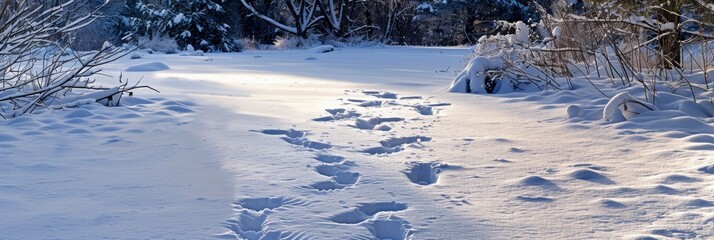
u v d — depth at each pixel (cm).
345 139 613
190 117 701
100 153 527
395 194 427
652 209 392
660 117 716
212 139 584
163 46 2522
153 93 907
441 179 468
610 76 998
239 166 488
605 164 515
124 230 347
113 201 398
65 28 773
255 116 722
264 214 382
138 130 621
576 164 514
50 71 800
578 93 897
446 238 346
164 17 2752
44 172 464
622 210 392
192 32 2756
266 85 1101
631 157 540
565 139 625
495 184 454
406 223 368
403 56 2262
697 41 945
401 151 566
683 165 503
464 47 3200
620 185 448
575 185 450
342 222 379
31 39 754
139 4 2789
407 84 1160
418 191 434
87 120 669
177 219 366
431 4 4112
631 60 1042
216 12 2823
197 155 522
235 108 779
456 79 1056
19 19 741
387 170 491
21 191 416
